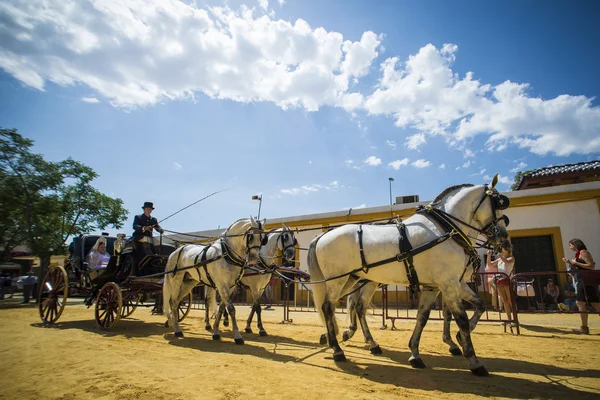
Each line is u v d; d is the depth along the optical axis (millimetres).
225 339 8312
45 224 23484
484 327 9688
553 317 11219
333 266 6246
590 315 11422
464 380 4816
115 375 5020
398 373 5176
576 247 8914
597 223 14039
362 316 6922
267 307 16391
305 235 19609
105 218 26406
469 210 5805
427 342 7672
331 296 6215
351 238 6141
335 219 18969
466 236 5504
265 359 6059
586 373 5164
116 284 9391
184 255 9211
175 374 5062
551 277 14406
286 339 8430
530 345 7215
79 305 18531
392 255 5609
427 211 5812
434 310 13664
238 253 8297
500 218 5809
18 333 8836
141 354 6422
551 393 4289
